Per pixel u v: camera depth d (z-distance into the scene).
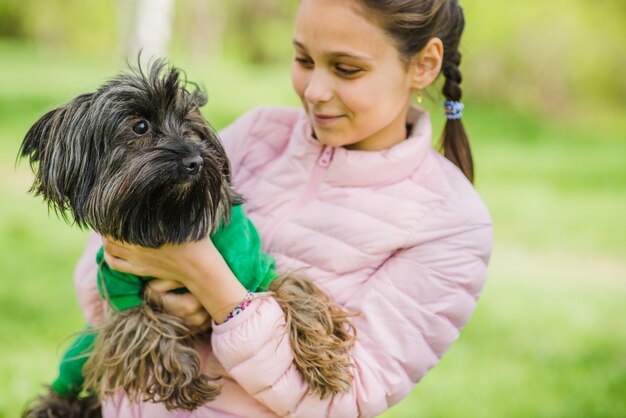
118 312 2.48
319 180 2.53
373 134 2.54
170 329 2.39
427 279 2.37
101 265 2.45
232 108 15.56
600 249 9.58
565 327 6.57
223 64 26.30
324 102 2.38
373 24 2.32
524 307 7.05
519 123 18.83
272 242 2.53
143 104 2.25
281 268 2.49
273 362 2.20
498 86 23.27
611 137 18.70
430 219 2.43
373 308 2.36
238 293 2.24
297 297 2.37
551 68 22.84
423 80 2.54
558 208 11.40
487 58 22.94
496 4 22.33
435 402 5.00
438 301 2.37
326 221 2.47
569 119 22.27
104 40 34.06
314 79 2.38
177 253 2.23
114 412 2.48
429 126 2.58
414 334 2.34
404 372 2.34
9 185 9.95
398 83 2.43
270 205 2.58
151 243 2.24
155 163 2.18
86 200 2.27
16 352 5.11
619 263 9.04
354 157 2.47
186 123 2.38
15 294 6.18
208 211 2.29
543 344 6.12
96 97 2.27
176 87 2.30
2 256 7.12
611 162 15.11
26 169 10.80
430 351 2.38
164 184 2.18
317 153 2.53
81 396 2.90
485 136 16.94
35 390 4.61
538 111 22.81
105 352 2.44
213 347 2.23
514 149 15.80
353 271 2.46
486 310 6.87
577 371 5.63
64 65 21.94
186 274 2.24
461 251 2.41
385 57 2.36
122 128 2.24
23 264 6.95
